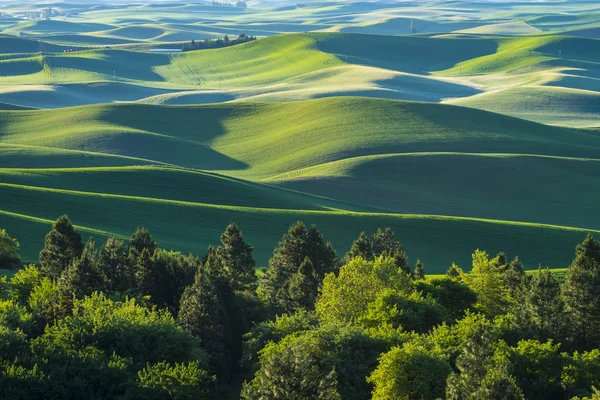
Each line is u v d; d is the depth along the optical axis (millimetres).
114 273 143125
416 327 121750
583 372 108125
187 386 99000
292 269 170000
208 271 141250
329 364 102625
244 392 86312
